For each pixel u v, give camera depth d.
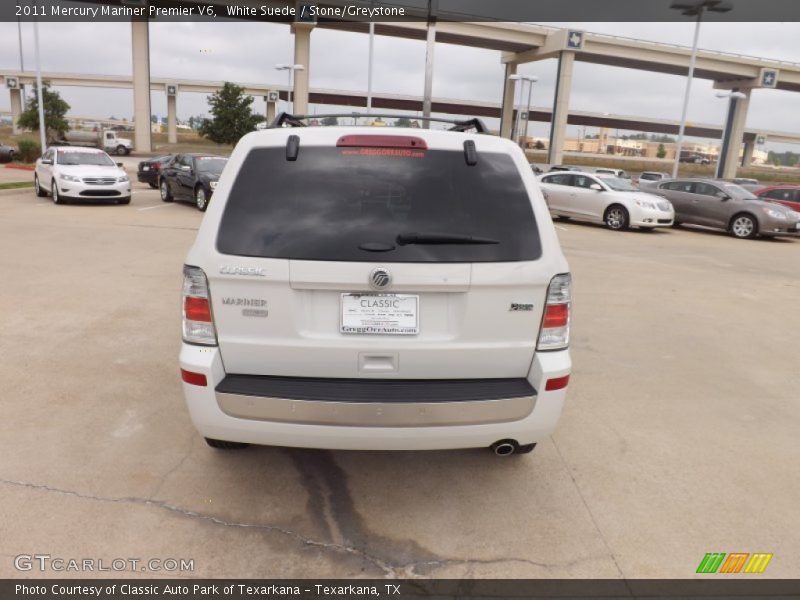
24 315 5.96
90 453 3.46
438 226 2.62
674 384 4.95
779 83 65.81
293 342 2.64
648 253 12.27
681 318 7.07
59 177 15.56
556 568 2.68
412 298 2.64
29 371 4.58
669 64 60.53
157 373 4.65
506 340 2.72
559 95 57.91
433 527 2.93
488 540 2.85
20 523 2.82
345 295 2.62
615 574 2.65
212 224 2.66
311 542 2.79
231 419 2.67
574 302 7.66
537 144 140.88
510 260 2.64
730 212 16.38
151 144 55.91
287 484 3.25
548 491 3.28
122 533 2.79
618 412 4.34
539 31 59.38
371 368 2.68
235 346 2.67
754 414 4.41
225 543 2.76
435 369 2.71
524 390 2.73
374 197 2.64
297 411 2.62
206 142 96.25
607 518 3.05
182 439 3.67
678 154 35.06
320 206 2.62
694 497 3.27
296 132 2.74
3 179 22.53
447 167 2.70
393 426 2.63
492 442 2.77
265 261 2.57
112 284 7.32
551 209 17.72
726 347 6.02
